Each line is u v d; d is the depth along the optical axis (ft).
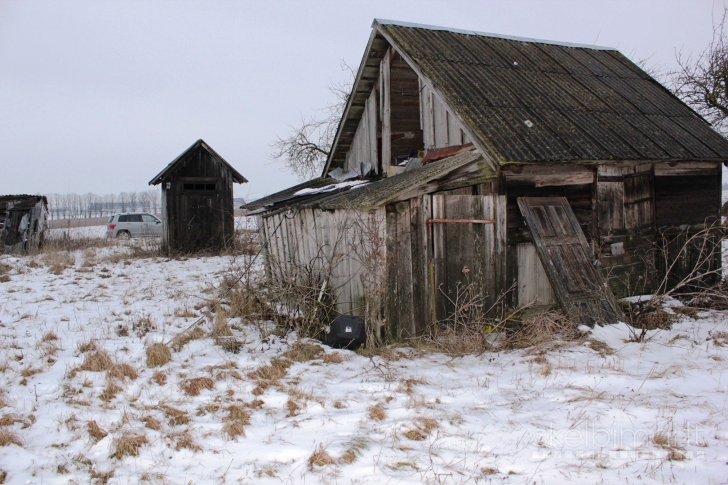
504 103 29.45
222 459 13.65
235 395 17.90
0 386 18.10
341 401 17.43
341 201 25.75
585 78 36.19
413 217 24.11
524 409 16.65
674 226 31.81
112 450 13.96
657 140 30.30
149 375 19.66
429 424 15.42
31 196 68.44
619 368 20.24
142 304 32.96
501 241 25.46
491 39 38.93
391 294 24.11
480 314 24.77
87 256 58.49
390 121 39.50
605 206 28.81
